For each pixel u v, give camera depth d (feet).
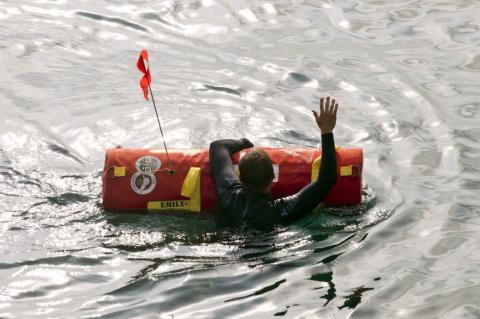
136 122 74.38
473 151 69.56
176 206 57.06
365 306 47.44
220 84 83.05
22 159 66.33
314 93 81.41
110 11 101.24
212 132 72.79
